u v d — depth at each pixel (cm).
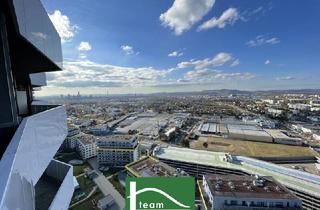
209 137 12750
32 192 1091
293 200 3831
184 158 7462
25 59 1812
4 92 1062
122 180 6962
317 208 5094
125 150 8025
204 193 4588
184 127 16188
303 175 6100
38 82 2481
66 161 8881
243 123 17400
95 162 8706
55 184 2200
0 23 1040
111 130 15125
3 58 1060
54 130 1619
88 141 9650
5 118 1062
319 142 11938
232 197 3922
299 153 9844
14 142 915
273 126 15950
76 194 6031
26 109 2020
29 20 1238
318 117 19625
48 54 1641
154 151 8150
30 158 1078
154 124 17575
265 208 3838
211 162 7125
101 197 5881
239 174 6569
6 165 795
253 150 10238
